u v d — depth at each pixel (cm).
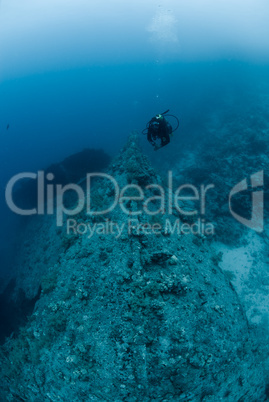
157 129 640
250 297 892
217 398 566
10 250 1822
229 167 1549
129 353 518
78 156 1973
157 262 652
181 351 521
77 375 539
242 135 1889
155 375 506
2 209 2125
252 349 682
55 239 1234
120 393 509
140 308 566
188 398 521
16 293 1194
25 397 673
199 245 901
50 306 674
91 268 694
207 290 675
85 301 628
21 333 714
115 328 548
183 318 568
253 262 997
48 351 604
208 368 533
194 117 2380
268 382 723
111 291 611
